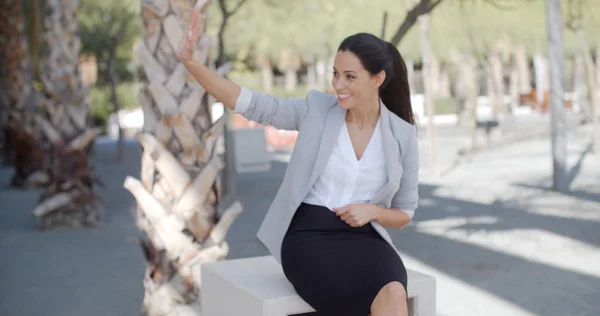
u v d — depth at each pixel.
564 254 5.73
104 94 27.17
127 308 4.66
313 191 2.76
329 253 2.60
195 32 2.61
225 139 10.45
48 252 6.61
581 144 15.11
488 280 5.04
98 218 8.30
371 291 2.48
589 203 8.15
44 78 7.99
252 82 17.17
